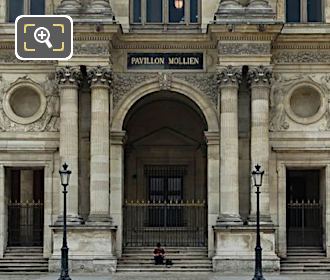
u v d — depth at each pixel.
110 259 55.94
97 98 57.34
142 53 59.44
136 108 63.06
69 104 57.22
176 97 62.62
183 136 67.06
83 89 58.44
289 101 59.31
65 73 57.12
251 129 57.59
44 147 58.91
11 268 57.53
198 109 60.69
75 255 56.03
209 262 57.41
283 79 59.47
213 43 58.97
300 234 61.84
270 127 59.03
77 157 57.41
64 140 57.09
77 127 57.59
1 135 59.12
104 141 57.22
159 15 60.78
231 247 56.25
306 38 59.00
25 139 59.12
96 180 56.84
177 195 66.94
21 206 61.31
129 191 66.50
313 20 60.31
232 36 57.25
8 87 59.38
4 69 59.47
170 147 67.25
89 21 56.94
